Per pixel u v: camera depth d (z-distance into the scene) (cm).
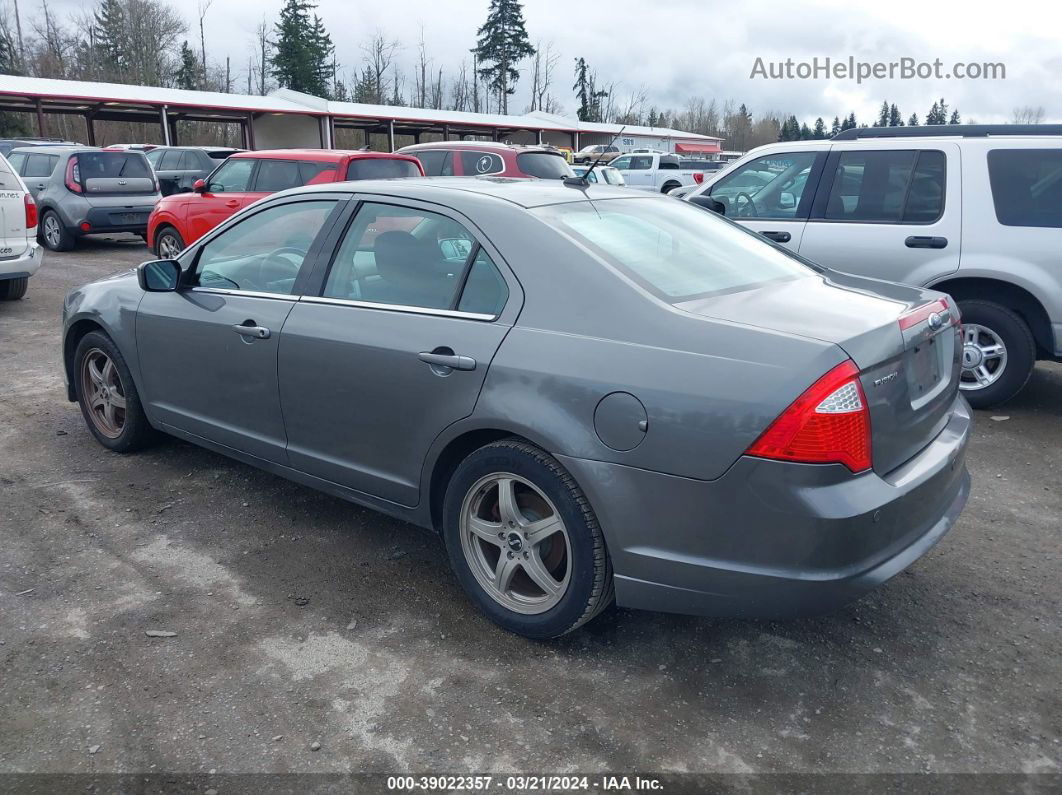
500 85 7181
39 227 1496
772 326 275
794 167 666
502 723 275
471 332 316
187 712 279
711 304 297
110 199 1449
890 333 279
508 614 321
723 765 258
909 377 290
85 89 2880
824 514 255
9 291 965
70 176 1430
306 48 6322
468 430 314
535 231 318
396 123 3634
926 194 604
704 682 298
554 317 301
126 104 2922
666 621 335
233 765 256
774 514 259
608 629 329
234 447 420
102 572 368
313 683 295
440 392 320
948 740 269
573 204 350
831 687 295
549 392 291
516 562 317
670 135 4928
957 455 312
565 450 286
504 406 300
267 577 367
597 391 281
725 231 390
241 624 330
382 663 306
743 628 331
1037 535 412
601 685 296
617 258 312
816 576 261
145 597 349
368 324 347
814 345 261
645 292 295
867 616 340
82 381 507
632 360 279
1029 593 358
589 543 292
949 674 303
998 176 580
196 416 435
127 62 6575
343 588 358
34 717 276
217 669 302
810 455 254
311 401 370
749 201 688
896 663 309
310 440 378
